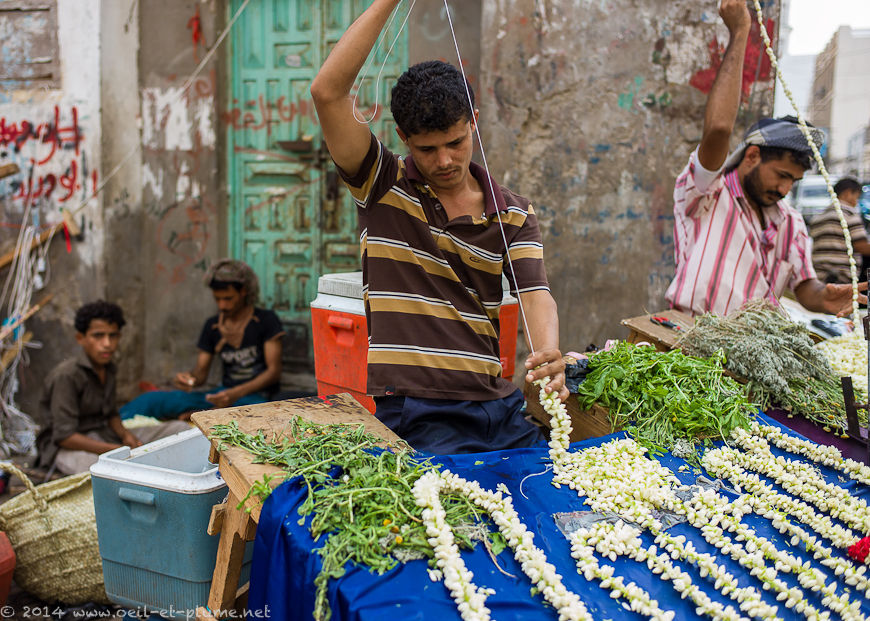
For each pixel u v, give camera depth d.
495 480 1.84
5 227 5.23
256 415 2.08
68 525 2.97
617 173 4.62
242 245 5.41
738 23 2.84
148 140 5.23
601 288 4.73
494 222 2.03
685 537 1.70
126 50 5.10
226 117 5.28
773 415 2.45
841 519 1.85
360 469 1.74
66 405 3.96
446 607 1.39
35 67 5.09
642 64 4.51
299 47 5.14
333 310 2.78
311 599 1.48
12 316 5.17
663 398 2.26
